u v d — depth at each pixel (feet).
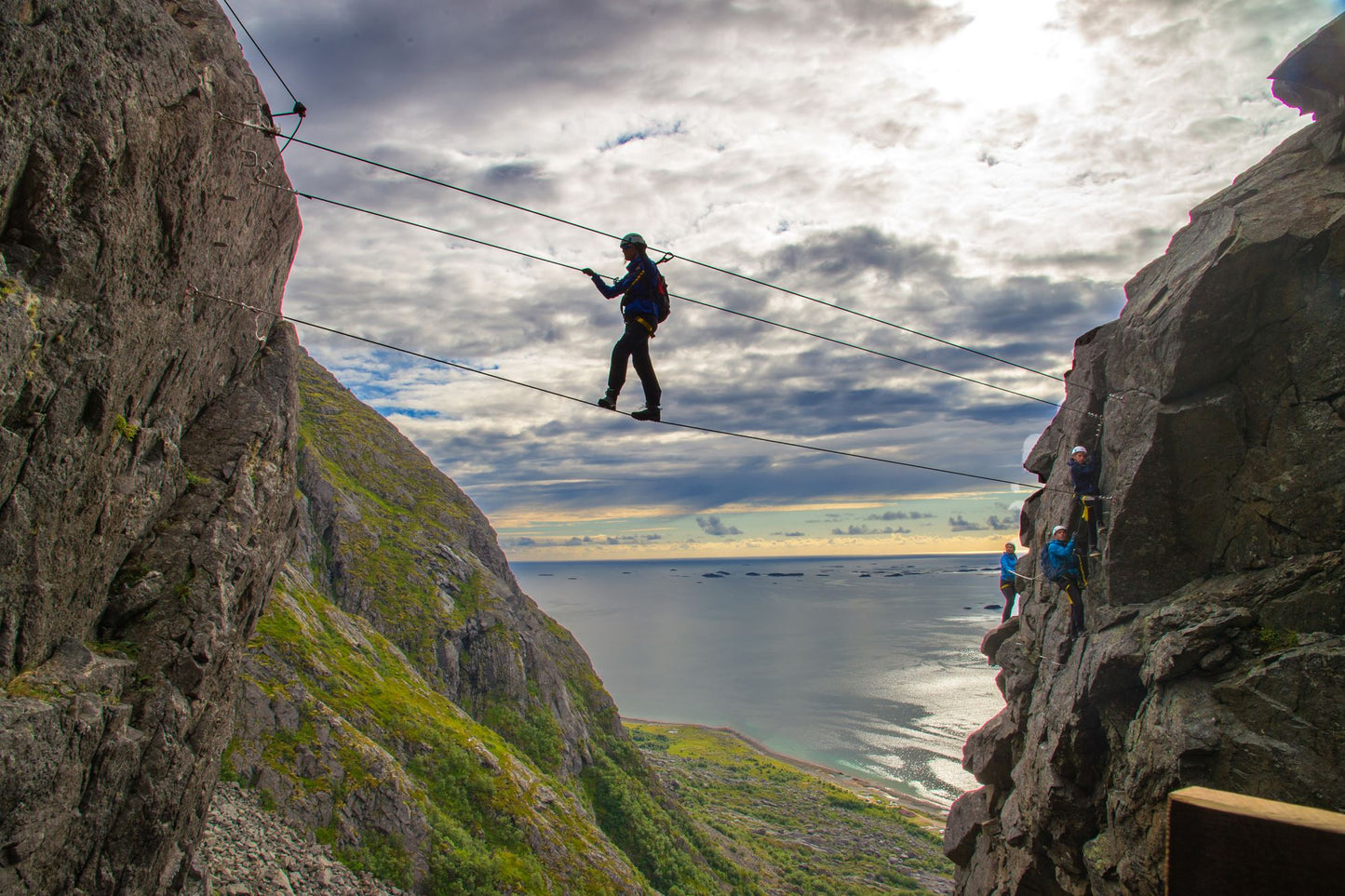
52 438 37.04
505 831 178.19
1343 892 8.09
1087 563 66.95
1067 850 65.00
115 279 39.22
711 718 641.40
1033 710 72.02
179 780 46.78
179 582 49.60
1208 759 50.16
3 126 31.71
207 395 57.93
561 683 310.86
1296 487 52.80
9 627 37.29
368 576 279.90
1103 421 67.26
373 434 383.65
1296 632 50.34
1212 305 55.42
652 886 249.55
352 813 149.69
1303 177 55.47
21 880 36.76
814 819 364.99
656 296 51.83
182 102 41.42
